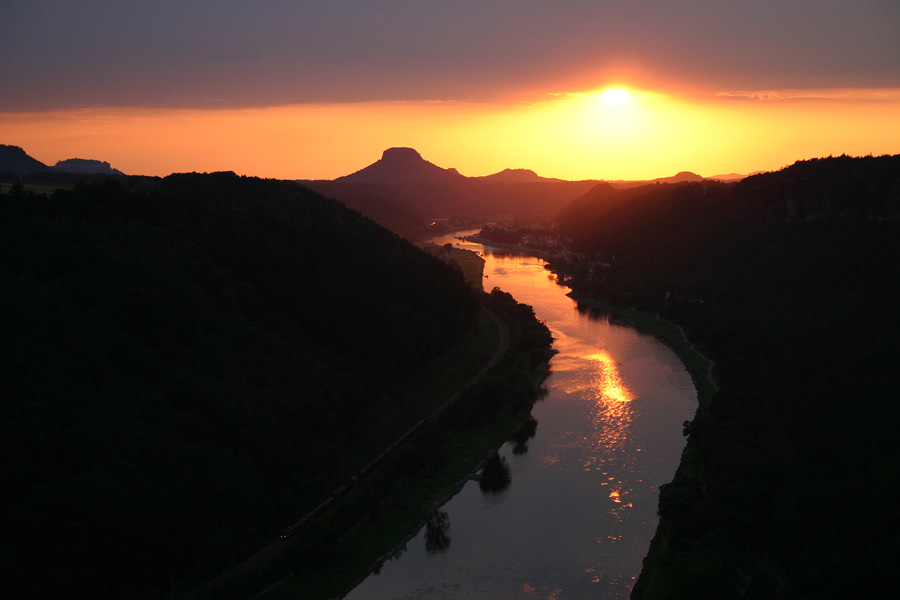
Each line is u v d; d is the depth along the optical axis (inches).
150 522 4483.3
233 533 5002.5
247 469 5403.5
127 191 7869.1
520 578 4926.2
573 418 7800.2
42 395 4847.4
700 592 4311.0
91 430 4815.5
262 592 4650.6
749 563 4781.0
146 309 6092.5
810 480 5472.4
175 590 4490.7
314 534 5039.4
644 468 6530.5
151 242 7076.8
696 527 5019.7
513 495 6122.1
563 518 5698.8
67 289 5821.9
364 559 5157.5
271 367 6496.1
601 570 4972.9
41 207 6875.0
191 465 5083.7
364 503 5639.8
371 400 7185.0
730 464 5812.0
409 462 6358.3
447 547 5349.4
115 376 5393.7
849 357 7406.5
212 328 6501.0
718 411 7007.9
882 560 4119.1
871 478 5083.7
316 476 5836.6
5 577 3814.0
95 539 4234.7
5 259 5826.8
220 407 5669.3
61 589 3973.9
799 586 4296.3
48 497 4296.3
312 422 6250.0
